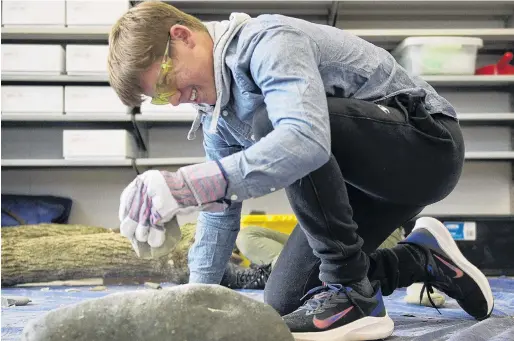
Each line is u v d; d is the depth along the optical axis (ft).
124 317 2.91
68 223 15.33
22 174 15.48
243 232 10.91
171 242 3.15
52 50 13.51
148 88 3.68
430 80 13.80
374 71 4.17
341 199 3.80
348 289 3.99
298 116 3.16
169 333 2.88
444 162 4.21
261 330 3.00
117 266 10.91
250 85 3.71
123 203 3.09
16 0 13.48
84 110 13.50
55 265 10.68
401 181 4.18
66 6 13.57
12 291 9.42
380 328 4.11
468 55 13.91
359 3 14.62
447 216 12.30
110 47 3.69
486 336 4.03
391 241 9.62
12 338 4.59
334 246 3.86
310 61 3.41
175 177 3.07
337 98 4.00
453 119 4.50
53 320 2.91
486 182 15.69
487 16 15.79
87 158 13.50
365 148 3.98
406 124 4.07
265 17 3.64
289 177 3.15
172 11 3.66
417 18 15.70
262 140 3.16
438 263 5.25
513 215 12.46
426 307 6.43
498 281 10.42
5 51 13.41
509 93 15.72
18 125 15.43
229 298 3.07
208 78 3.77
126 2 13.58
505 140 15.78
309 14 15.42
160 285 10.38
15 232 12.72
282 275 4.74
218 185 3.09
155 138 15.48
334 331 3.89
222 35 3.71
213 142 4.78
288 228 12.25
